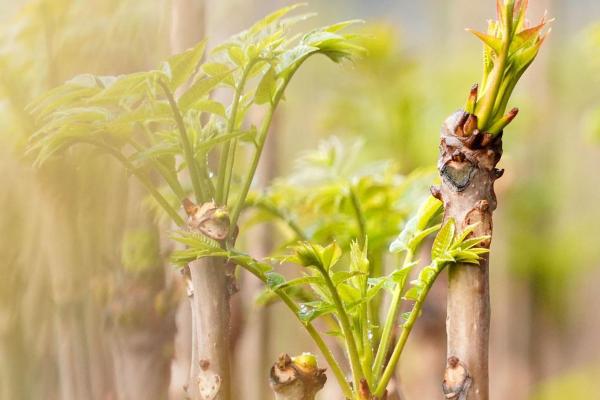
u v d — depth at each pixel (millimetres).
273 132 2057
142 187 1477
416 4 4922
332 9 4707
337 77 3705
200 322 1271
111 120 1271
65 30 1479
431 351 2484
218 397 1268
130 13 1486
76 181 1455
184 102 1255
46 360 1519
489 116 1243
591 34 2523
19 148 1479
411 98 2730
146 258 1472
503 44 1230
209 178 1285
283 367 1265
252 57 1269
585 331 3607
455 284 1255
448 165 1246
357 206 1515
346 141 2520
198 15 1489
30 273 1512
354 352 1281
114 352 1481
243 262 1273
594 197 3602
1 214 1492
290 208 1602
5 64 1478
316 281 1272
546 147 3145
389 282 1301
